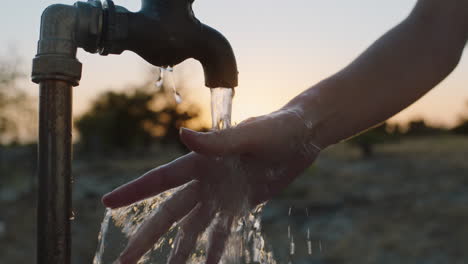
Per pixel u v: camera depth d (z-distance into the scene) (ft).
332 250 9.50
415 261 8.87
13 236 10.84
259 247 1.73
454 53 1.93
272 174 1.68
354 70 1.89
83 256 9.36
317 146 1.80
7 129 19.19
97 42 1.41
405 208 12.98
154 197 1.67
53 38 1.37
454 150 26.30
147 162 22.89
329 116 1.81
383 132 32.40
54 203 1.34
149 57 1.48
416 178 17.72
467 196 13.93
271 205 13.57
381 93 1.86
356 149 29.45
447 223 11.09
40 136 1.36
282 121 1.64
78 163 25.53
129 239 1.61
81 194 15.60
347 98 1.83
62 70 1.35
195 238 1.62
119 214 1.64
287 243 9.83
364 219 11.89
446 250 9.32
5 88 18.78
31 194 16.11
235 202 1.62
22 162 20.71
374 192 15.33
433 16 1.93
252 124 1.57
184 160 1.57
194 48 1.50
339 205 13.57
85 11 1.39
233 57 1.56
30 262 9.39
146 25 1.43
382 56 1.90
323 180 17.75
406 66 1.88
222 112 1.61
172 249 1.62
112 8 1.41
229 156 1.59
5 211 13.57
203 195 1.61
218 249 1.63
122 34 1.41
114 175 19.79
